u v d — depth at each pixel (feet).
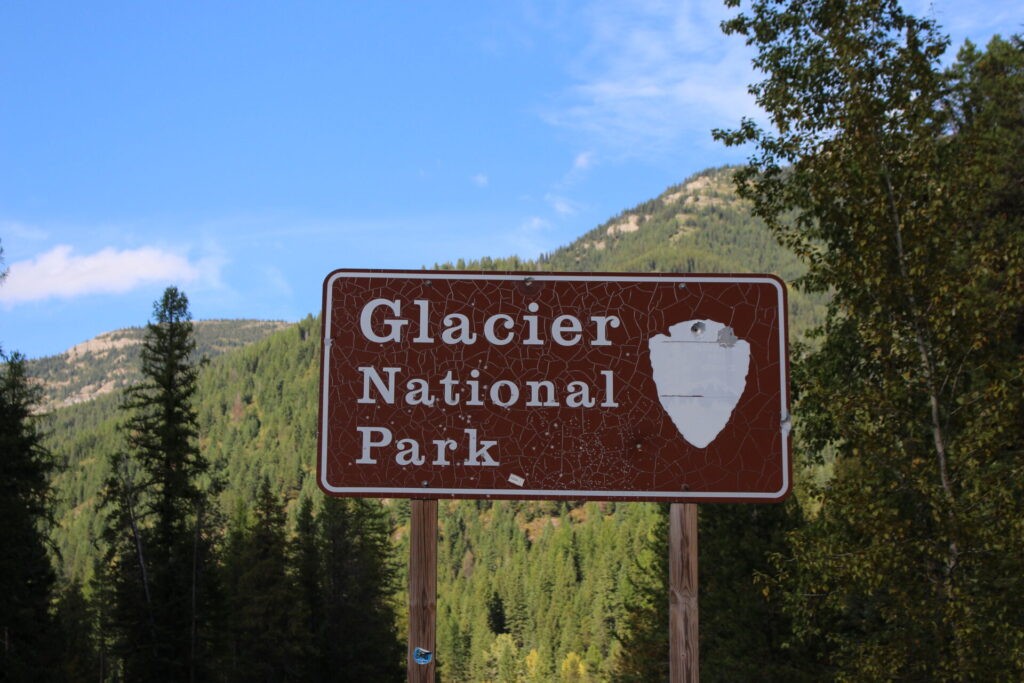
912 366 35.78
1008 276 33.14
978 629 29.68
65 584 201.26
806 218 49.19
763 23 49.62
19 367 112.78
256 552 168.04
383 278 22.44
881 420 35.01
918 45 38.50
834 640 37.32
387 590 192.44
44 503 114.83
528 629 463.83
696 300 22.33
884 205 34.19
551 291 22.41
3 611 104.17
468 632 436.76
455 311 22.38
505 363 22.20
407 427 22.02
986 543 30.89
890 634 34.68
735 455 21.83
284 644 162.71
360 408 22.08
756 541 67.92
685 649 21.35
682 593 21.57
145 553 146.92
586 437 21.95
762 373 22.08
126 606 142.92
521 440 21.95
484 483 21.83
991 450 31.89
